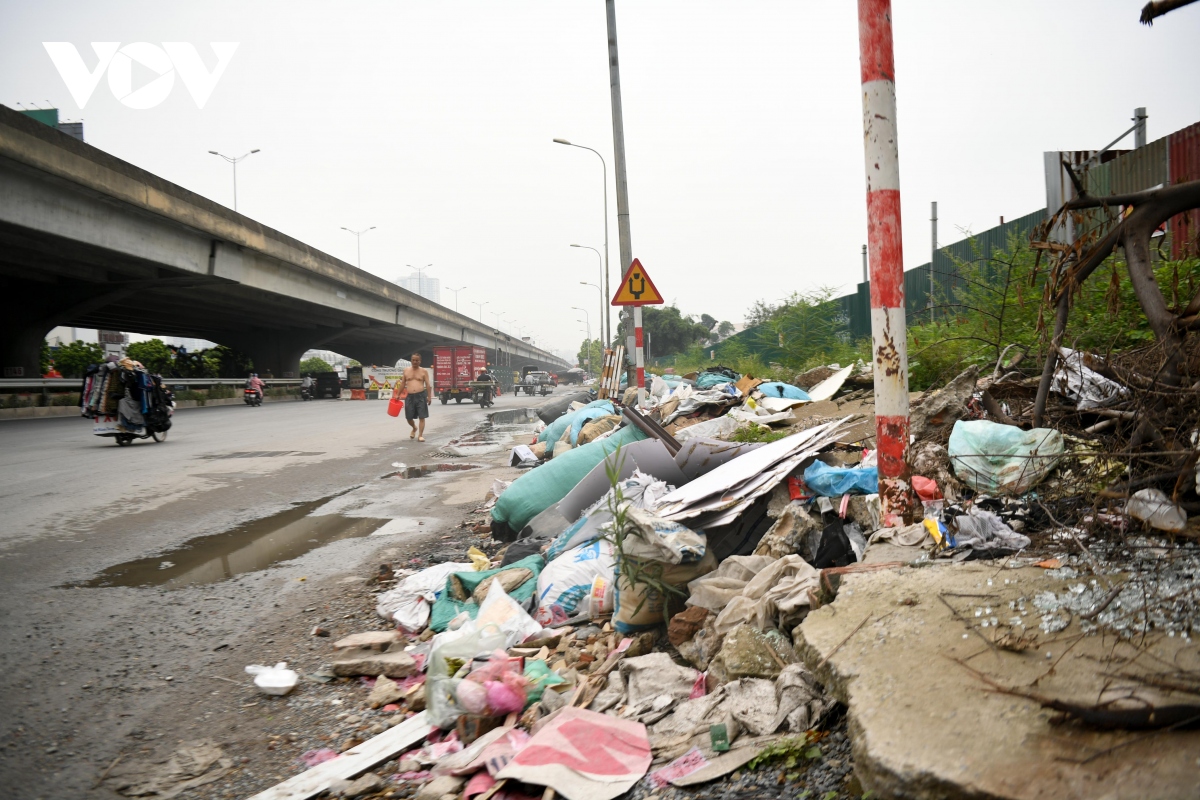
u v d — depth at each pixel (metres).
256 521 7.86
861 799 2.22
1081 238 4.16
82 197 23.92
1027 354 5.97
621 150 15.97
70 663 4.05
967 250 13.76
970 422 4.53
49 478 10.84
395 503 8.87
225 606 5.03
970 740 2.00
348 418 25.56
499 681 3.29
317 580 5.64
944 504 3.82
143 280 32.34
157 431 16.48
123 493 9.58
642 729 2.92
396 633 4.27
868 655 2.52
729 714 2.81
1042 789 1.78
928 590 2.91
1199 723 1.89
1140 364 4.41
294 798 2.77
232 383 41.53
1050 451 4.18
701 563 4.03
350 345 80.31
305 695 3.69
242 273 33.16
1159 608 2.47
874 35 3.68
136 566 6.07
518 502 6.35
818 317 17.62
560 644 3.97
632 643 3.75
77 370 43.84
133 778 2.94
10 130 19.75
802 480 4.66
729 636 3.23
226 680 3.85
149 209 25.81
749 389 11.90
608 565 4.41
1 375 31.80
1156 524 3.09
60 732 3.30
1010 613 2.63
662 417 12.29
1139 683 2.10
